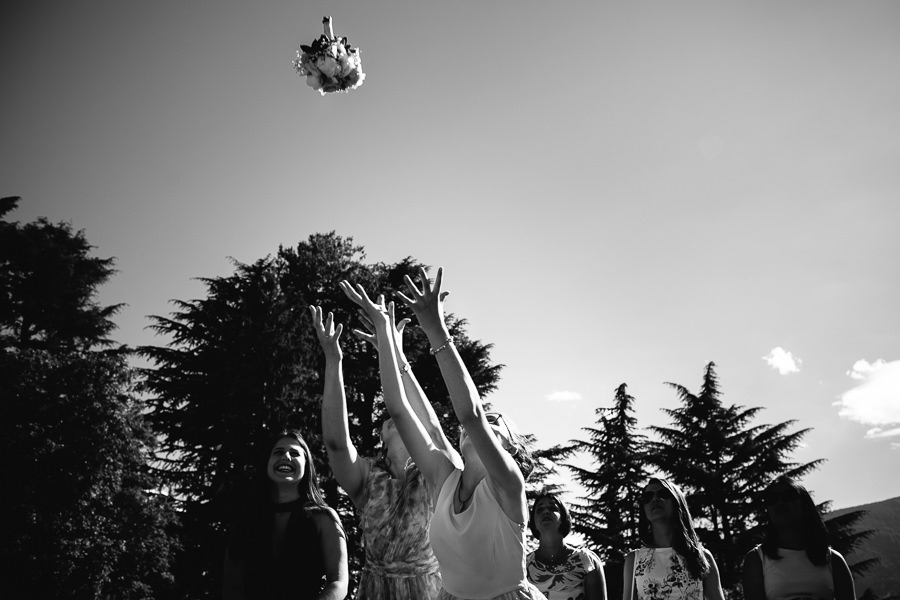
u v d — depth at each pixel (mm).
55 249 38344
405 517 3826
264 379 25891
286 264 32781
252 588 3783
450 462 3658
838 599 4414
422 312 3217
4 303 37375
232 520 3992
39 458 23484
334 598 3553
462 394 3092
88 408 24562
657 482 5344
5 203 38719
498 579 3176
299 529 3848
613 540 32875
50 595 22359
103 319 39156
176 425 26969
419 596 3738
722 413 36344
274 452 3994
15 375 24844
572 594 5617
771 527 4621
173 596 25344
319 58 4723
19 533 22703
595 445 37000
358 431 27234
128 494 24562
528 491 27703
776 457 33875
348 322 28641
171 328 28766
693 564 5148
